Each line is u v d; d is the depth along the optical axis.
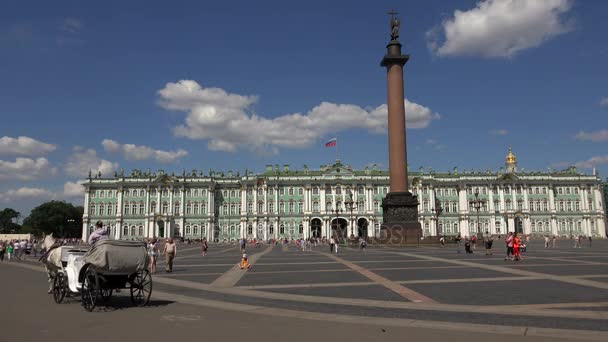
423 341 11.88
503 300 18.20
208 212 142.00
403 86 68.62
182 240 134.88
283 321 14.67
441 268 32.12
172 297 20.33
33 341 12.16
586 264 34.09
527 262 36.91
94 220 139.88
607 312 15.59
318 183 143.75
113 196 141.25
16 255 62.75
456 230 144.75
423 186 145.50
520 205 144.62
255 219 142.00
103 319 15.20
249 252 68.06
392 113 67.94
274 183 143.75
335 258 46.47
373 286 22.86
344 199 143.62
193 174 145.88
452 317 15.07
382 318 15.02
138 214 140.00
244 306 17.67
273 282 25.47
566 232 145.00
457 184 145.88
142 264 17.84
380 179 145.12
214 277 29.00
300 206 144.12
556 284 22.62
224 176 149.75
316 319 14.96
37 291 23.14
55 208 173.50
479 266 33.44
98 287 16.80
